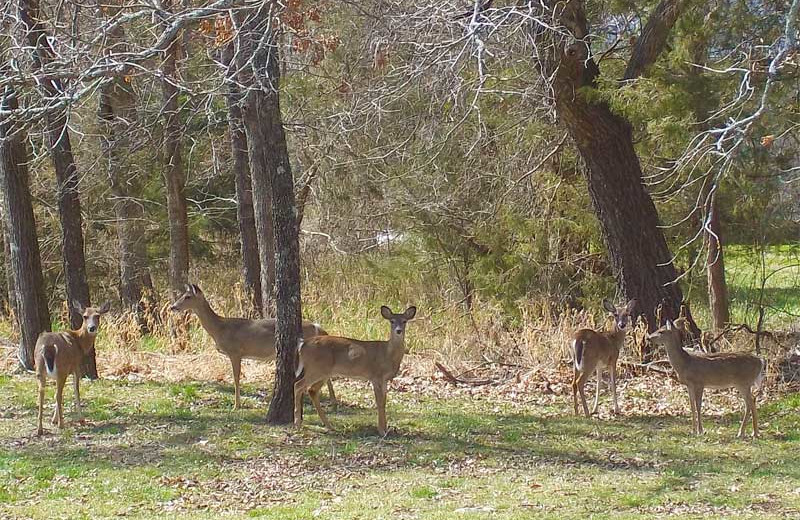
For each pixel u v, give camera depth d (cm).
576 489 923
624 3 1700
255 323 1344
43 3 1458
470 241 2177
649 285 1616
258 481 966
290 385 1230
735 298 2059
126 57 1090
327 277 2464
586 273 2022
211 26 1402
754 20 1489
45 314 1617
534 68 1666
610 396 1451
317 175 2314
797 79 1506
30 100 1388
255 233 2002
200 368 1625
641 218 1616
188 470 1005
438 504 865
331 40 1495
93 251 2522
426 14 1273
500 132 1978
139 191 2386
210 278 2631
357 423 1238
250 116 1752
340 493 916
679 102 1447
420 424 1237
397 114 1970
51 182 2367
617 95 1473
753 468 1013
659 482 953
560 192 1998
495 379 1591
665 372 1549
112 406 1338
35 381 1516
